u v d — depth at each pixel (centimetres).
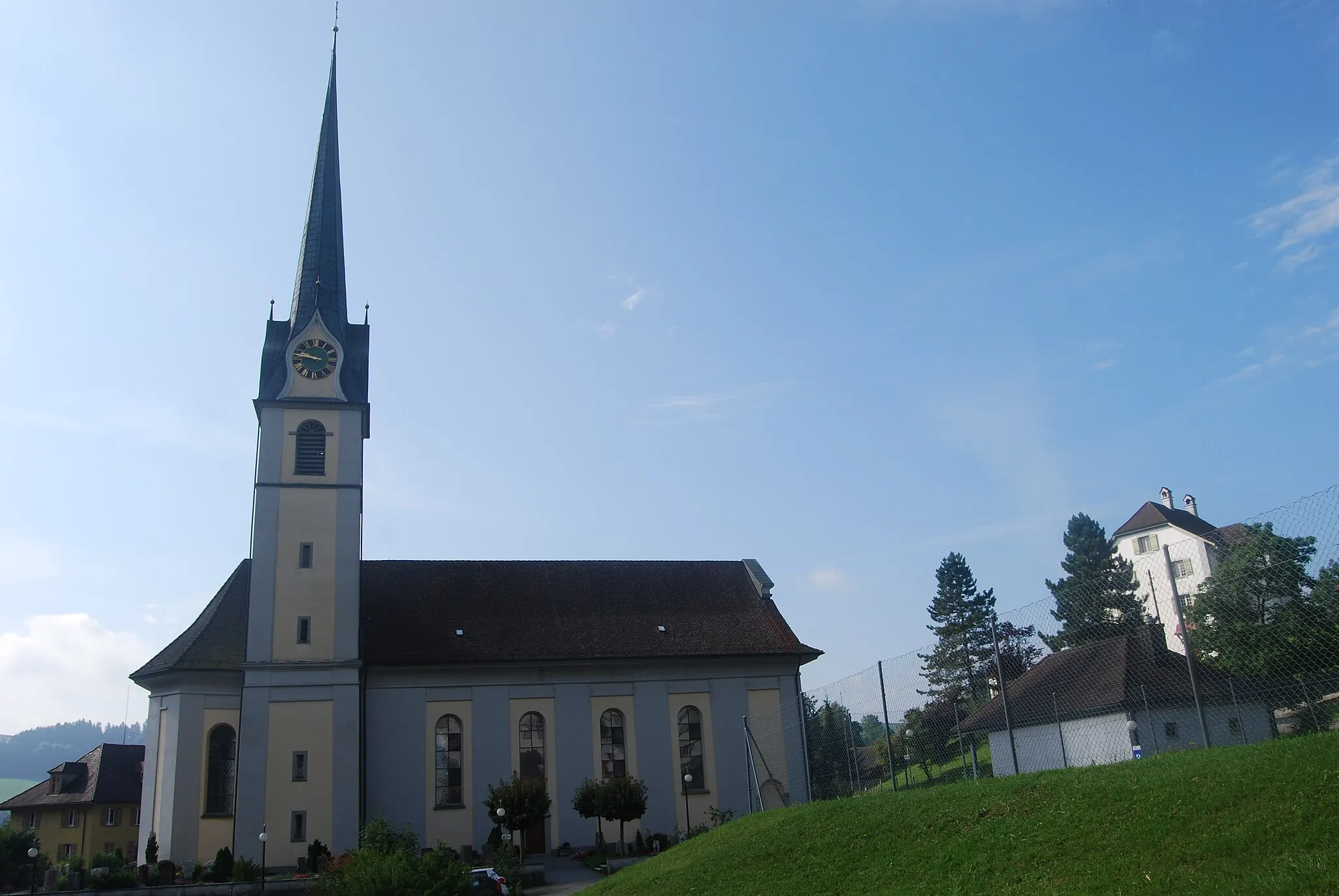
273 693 5106
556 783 5616
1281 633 2319
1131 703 2712
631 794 5291
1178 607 2586
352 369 5766
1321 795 1647
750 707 5991
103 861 4816
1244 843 1608
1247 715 2395
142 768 7744
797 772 5272
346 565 5356
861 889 2112
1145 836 1775
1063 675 3009
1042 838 1955
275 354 5669
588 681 5828
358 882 3109
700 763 5869
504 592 6238
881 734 3459
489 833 5400
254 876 4550
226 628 5381
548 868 5081
